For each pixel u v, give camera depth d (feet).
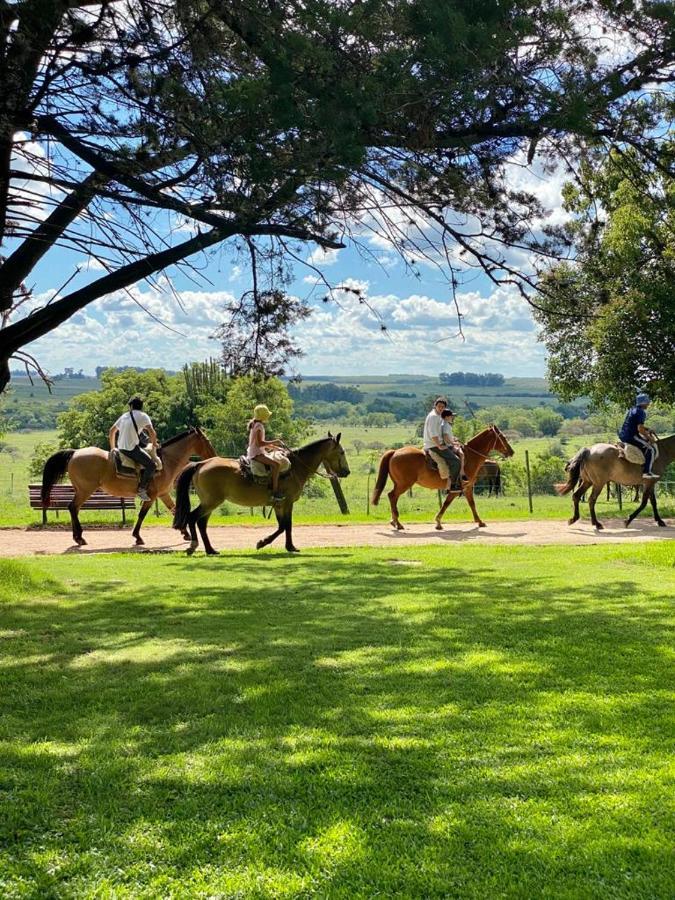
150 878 11.28
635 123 24.26
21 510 109.29
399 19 21.66
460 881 11.10
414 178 23.30
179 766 15.23
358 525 67.51
